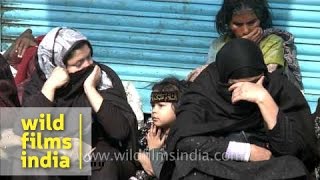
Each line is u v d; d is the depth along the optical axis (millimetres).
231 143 4223
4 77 4637
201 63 5898
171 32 5910
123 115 4738
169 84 4855
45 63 4746
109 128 4641
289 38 5305
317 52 5828
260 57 4277
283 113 4246
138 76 5949
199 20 5883
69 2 5926
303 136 4242
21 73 5285
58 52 4672
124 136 4695
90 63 4758
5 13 5918
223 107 4352
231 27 5266
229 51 4266
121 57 5953
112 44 5949
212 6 5863
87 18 5930
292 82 4996
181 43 5914
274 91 4375
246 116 4332
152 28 5914
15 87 4715
